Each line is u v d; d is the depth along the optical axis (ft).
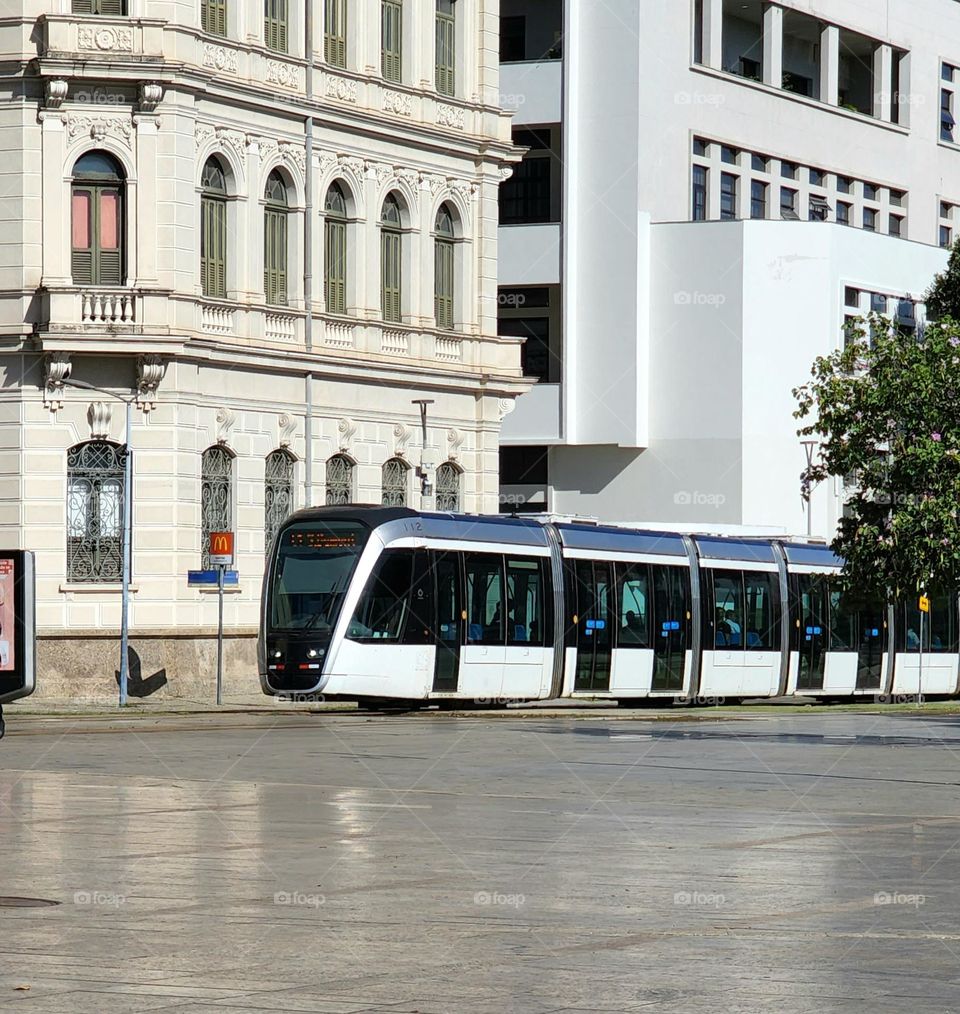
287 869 74.54
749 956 56.95
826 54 363.56
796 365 325.62
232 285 224.74
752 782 114.42
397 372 245.65
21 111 211.20
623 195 321.11
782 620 234.17
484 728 165.27
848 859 78.69
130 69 210.59
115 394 213.25
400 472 249.96
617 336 322.75
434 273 254.27
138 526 213.25
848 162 368.07
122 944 58.54
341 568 185.68
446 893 68.85
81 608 211.61
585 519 212.02
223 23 223.30
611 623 209.97
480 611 194.49
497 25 264.31
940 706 232.12
